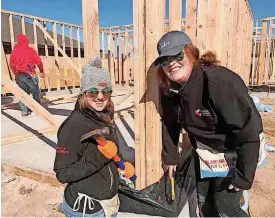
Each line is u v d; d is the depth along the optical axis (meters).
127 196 2.15
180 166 2.38
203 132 1.72
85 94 1.50
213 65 1.54
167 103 1.97
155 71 2.26
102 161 1.54
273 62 12.17
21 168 3.16
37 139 4.46
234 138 1.59
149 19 2.11
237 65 6.05
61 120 5.75
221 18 3.25
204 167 1.84
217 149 1.78
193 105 1.63
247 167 1.55
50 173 2.99
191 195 2.29
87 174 1.53
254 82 12.50
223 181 1.83
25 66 6.05
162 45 1.55
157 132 2.43
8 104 7.87
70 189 1.62
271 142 4.41
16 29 14.37
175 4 2.35
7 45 11.61
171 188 2.23
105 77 1.53
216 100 1.46
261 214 2.45
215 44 3.04
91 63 1.62
